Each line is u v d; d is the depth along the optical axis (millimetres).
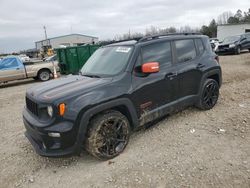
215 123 5219
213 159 3904
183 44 5414
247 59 16531
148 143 4578
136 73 4492
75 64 14812
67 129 3711
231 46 20578
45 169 4102
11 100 9734
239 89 7883
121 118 4219
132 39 5090
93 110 3875
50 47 66688
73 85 4227
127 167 3885
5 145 5152
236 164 3729
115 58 4750
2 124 6574
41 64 15469
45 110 3854
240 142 4363
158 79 4734
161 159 4020
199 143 4434
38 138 3955
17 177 3951
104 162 4109
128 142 4469
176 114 5840
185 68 5258
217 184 3332
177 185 3377
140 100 4496
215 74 6059
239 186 3270
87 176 3781
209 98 5984
